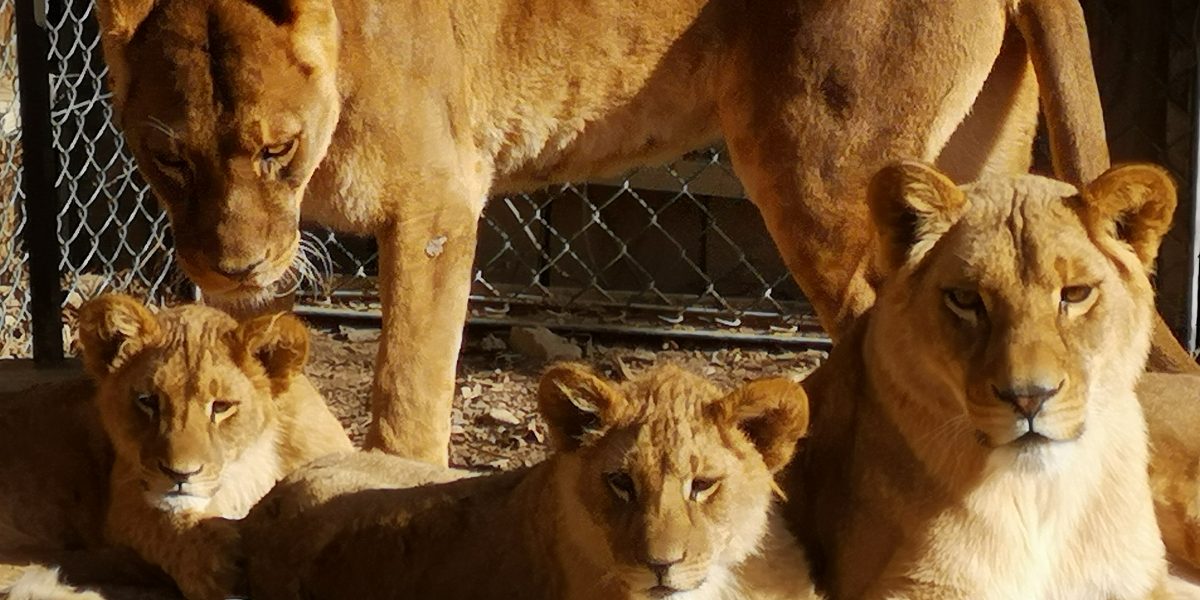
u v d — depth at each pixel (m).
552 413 3.91
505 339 6.39
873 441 3.98
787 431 3.88
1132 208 3.83
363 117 4.69
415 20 4.76
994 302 3.78
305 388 4.48
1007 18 4.94
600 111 5.06
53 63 6.94
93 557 4.28
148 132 4.43
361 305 6.55
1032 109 5.05
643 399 3.86
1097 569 3.92
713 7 5.02
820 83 4.88
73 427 4.47
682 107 5.08
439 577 4.07
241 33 4.43
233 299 4.50
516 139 5.04
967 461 3.88
